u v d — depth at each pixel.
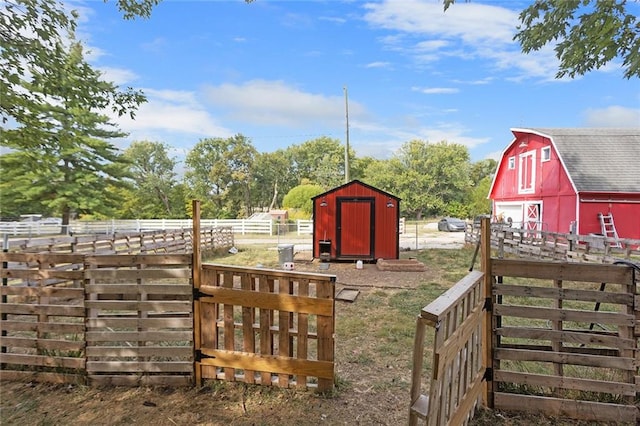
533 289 2.74
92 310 3.23
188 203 34.56
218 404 2.89
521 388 2.87
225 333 3.16
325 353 3.01
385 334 4.52
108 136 21.45
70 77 4.54
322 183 43.38
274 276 3.05
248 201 42.56
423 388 3.12
